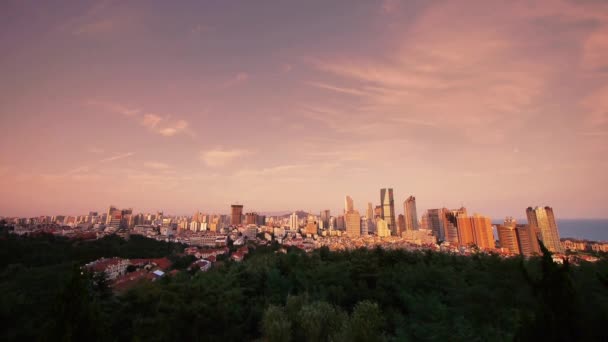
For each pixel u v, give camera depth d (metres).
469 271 38.72
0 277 45.94
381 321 24.98
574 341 9.21
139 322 26.84
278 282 41.38
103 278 38.78
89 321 13.35
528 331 10.02
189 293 32.47
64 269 53.22
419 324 22.62
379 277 39.00
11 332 26.94
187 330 28.34
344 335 23.27
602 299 17.09
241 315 34.03
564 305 9.52
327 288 37.34
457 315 23.12
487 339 19.38
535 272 27.75
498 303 24.55
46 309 30.39
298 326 27.58
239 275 45.94
